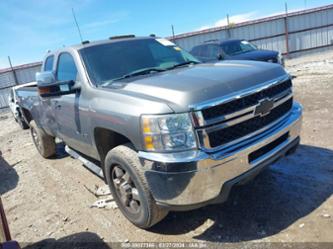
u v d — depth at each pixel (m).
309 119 6.02
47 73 3.60
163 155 2.60
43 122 5.36
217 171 2.58
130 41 4.21
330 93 8.02
